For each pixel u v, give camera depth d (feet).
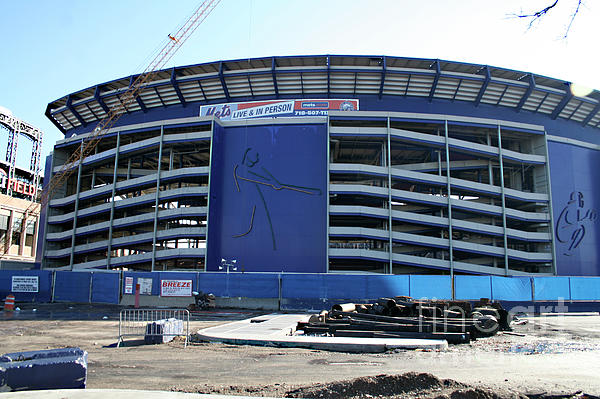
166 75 185.16
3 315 84.64
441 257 168.35
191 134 168.96
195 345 45.60
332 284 101.40
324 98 180.45
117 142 184.75
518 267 177.68
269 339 45.68
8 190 292.61
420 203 163.63
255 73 173.47
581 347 45.21
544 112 190.49
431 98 180.75
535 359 37.14
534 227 178.81
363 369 32.19
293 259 157.58
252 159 167.63
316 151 165.27
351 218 166.91
